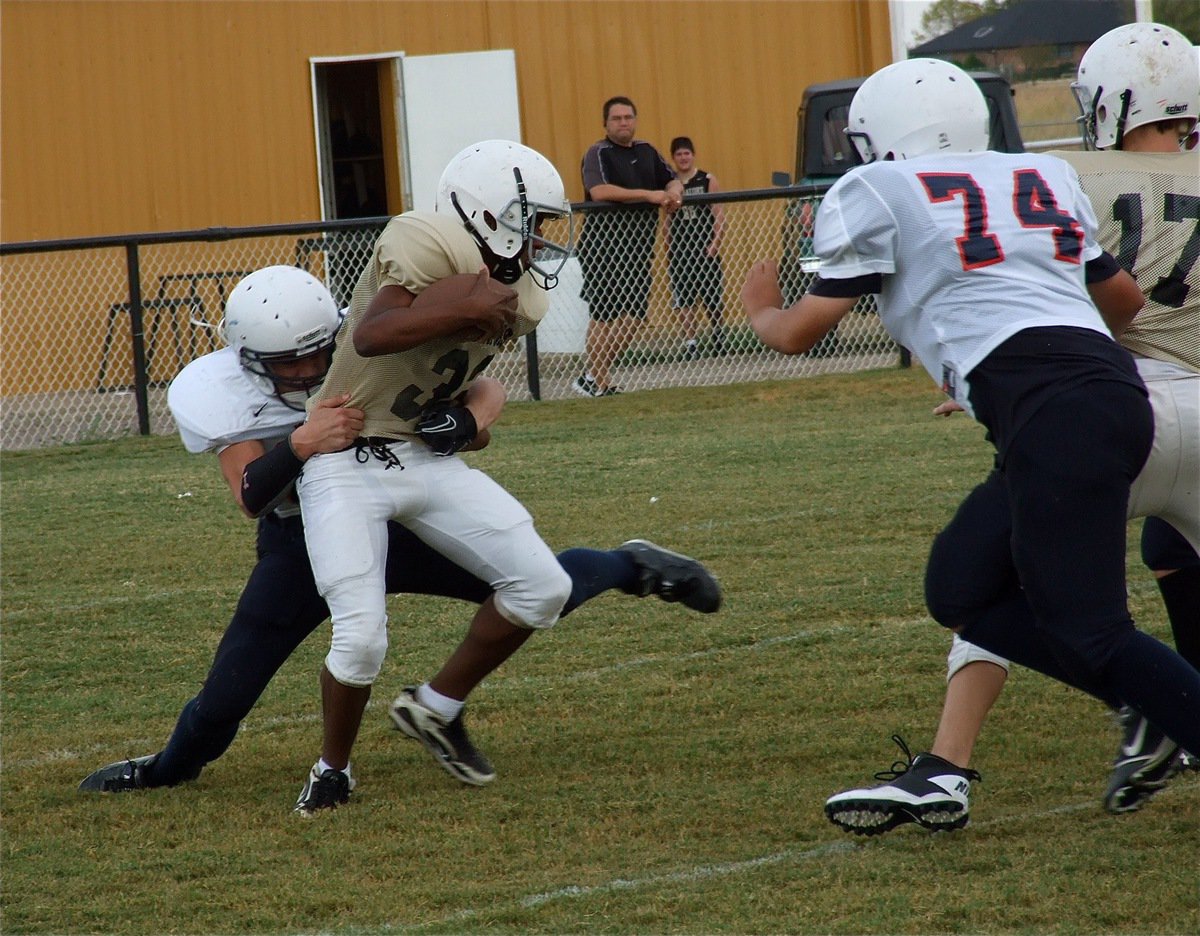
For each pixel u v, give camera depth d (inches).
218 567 915.4
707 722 605.0
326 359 534.3
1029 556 436.1
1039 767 535.2
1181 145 544.4
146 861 484.7
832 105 1815.9
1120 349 450.6
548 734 598.5
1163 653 430.0
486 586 559.2
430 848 486.6
